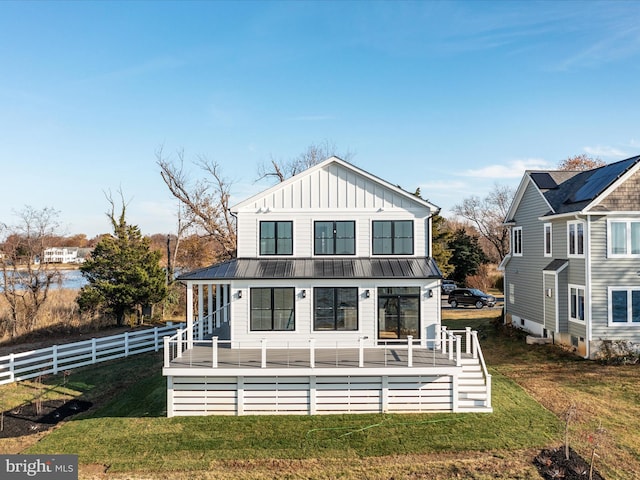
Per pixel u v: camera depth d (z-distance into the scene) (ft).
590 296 67.87
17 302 97.71
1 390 59.00
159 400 53.01
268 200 61.87
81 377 64.80
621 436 42.14
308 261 60.59
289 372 47.47
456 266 167.02
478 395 50.08
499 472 36.19
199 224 133.08
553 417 46.68
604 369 62.80
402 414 48.14
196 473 36.86
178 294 122.21
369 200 61.41
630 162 70.85
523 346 77.56
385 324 56.80
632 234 67.87
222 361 50.47
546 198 81.35
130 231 106.22
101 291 97.50
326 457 39.32
